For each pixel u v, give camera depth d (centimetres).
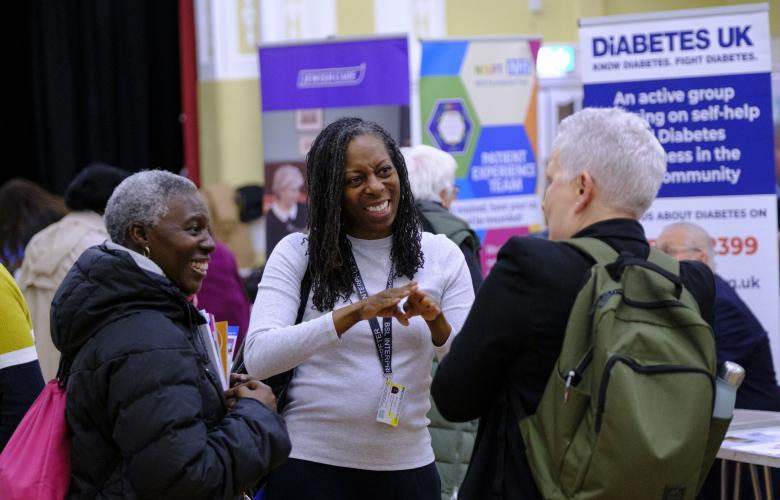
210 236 234
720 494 373
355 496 254
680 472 188
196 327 230
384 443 254
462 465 346
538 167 662
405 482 256
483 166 644
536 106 648
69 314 217
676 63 525
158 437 206
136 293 217
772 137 519
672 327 196
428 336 259
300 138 636
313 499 251
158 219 226
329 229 254
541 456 196
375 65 623
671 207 530
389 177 256
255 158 791
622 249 206
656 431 185
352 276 260
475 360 203
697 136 525
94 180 394
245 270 754
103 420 214
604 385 186
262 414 227
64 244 390
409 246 262
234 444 218
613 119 212
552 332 199
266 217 645
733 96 521
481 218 644
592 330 193
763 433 304
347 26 776
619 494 187
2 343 267
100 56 847
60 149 850
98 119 850
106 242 229
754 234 523
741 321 425
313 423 255
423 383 260
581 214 213
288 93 635
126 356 210
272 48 637
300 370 259
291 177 637
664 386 189
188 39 802
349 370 254
